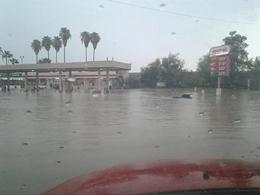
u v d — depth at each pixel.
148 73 104.00
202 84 89.44
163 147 10.50
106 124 16.05
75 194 2.67
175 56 99.44
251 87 81.31
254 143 11.22
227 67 53.69
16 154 9.53
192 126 15.45
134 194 2.52
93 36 99.56
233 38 80.94
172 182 2.70
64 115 20.42
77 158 9.02
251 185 2.64
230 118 19.09
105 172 3.14
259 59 82.25
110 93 60.59
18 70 92.25
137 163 3.39
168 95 50.69
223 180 2.73
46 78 123.62
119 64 84.50
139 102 33.75
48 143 11.16
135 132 13.51
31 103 32.75
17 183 6.87
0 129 14.41
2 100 39.00
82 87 109.69
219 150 10.09
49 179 7.13
